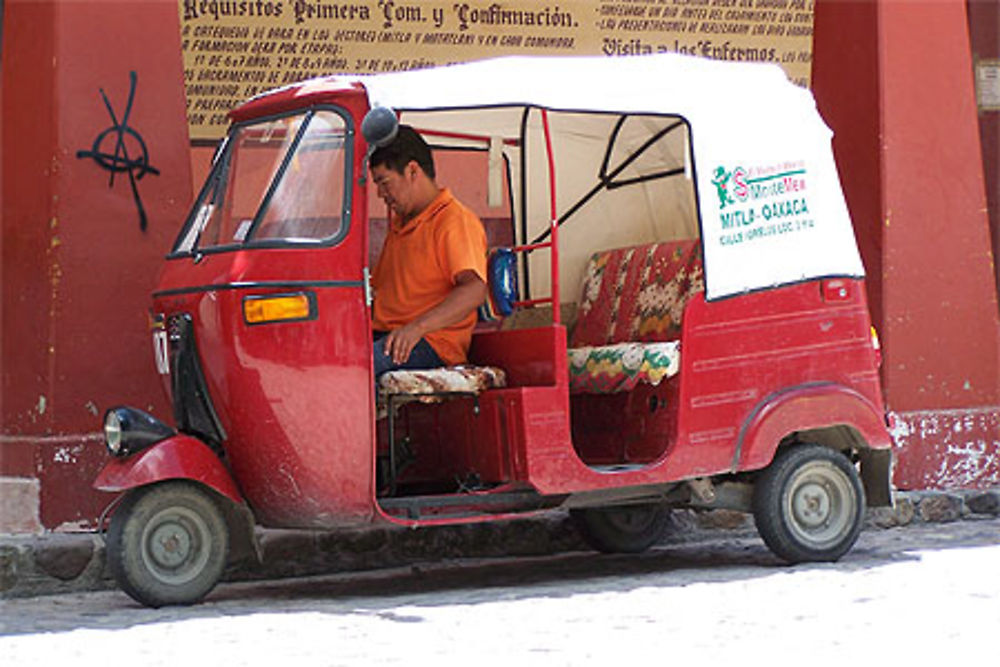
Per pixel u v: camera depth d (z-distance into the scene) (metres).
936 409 14.81
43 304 12.16
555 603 9.95
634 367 11.27
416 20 14.02
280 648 8.55
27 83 12.46
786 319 11.55
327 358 10.13
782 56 15.55
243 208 10.61
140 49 12.48
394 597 10.68
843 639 8.37
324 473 10.24
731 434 11.30
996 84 16.44
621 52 14.89
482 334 11.59
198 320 10.31
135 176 12.43
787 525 11.59
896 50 14.73
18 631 9.56
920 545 12.85
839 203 11.88
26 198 12.41
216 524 10.41
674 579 11.09
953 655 7.86
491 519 10.79
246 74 13.45
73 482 12.14
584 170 12.66
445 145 12.38
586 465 11.25
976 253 15.05
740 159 11.41
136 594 10.19
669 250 11.95
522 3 14.44
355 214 10.21
